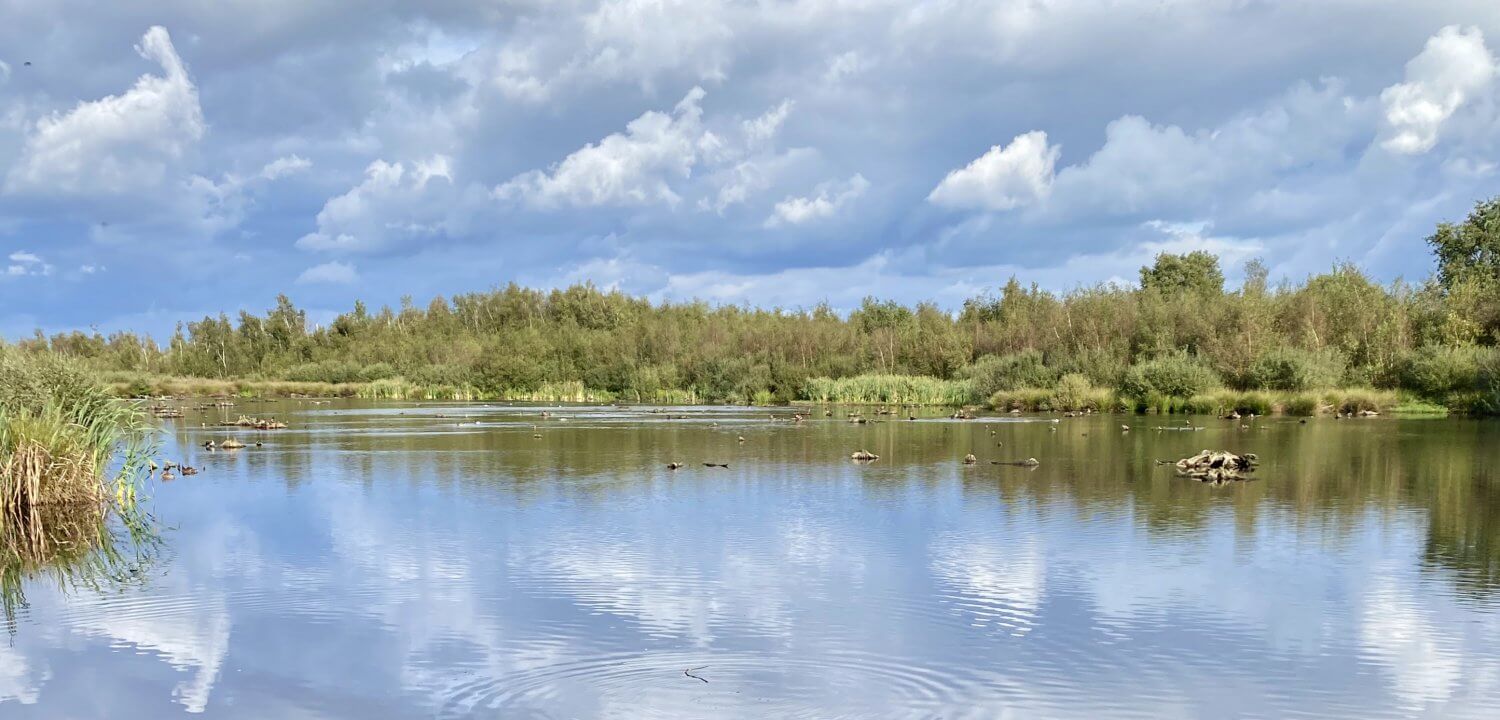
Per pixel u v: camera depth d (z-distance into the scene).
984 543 16.77
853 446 34.12
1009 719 9.22
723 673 10.44
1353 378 55.06
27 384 22.47
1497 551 16.08
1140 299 69.00
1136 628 11.95
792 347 78.75
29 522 19.36
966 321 79.56
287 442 36.62
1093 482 24.20
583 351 85.81
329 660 11.07
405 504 21.38
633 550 16.36
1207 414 50.56
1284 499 21.34
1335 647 11.25
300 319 129.12
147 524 19.58
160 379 93.25
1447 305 58.12
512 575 14.72
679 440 37.03
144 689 10.34
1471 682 10.20
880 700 9.66
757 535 17.56
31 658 11.38
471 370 84.75
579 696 9.84
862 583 14.10
